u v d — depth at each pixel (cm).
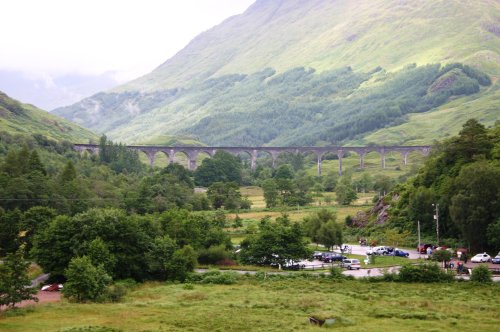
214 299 7231
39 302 7369
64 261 9031
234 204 19662
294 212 18488
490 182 11031
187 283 8888
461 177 11881
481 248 11050
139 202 17175
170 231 11475
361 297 7156
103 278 7612
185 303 6906
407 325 5528
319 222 13188
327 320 5603
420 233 12838
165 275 9369
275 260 10638
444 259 9906
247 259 10944
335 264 10488
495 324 5525
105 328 5475
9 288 6688
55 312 6350
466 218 11088
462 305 6519
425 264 8906
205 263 10988
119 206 16700
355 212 18125
